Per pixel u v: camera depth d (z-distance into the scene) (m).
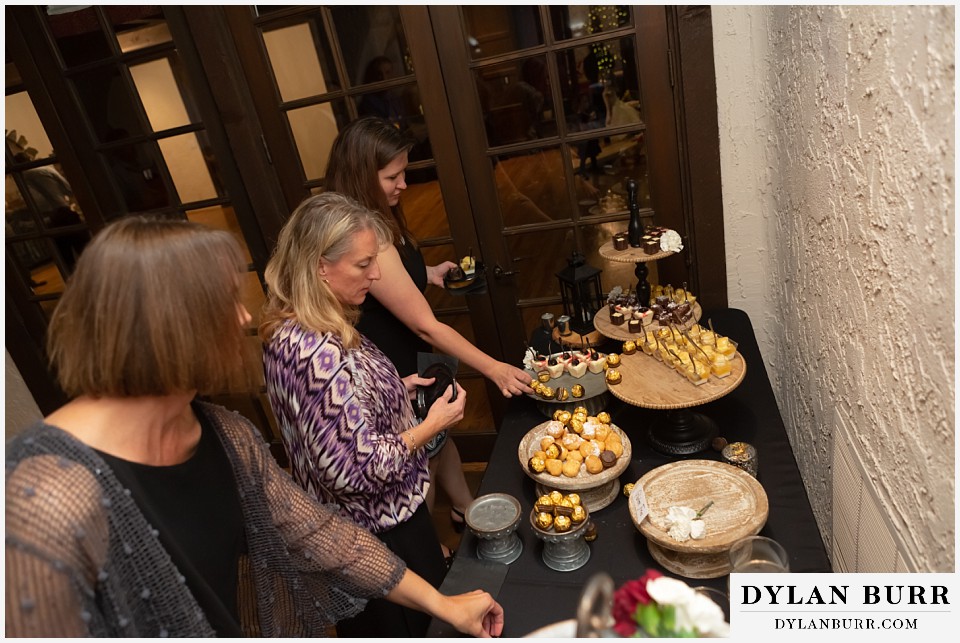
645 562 1.32
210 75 2.53
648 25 2.20
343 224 1.44
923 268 0.94
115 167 2.80
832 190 1.42
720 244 2.42
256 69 2.53
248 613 1.22
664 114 2.31
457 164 2.54
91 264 0.83
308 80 2.53
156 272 0.83
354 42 2.43
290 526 1.19
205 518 1.01
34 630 0.75
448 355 1.95
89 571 0.81
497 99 2.42
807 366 1.89
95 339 0.83
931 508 0.99
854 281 1.32
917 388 1.01
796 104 1.72
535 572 1.34
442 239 2.69
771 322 2.44
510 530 1.36
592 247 2.59
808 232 1.72
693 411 1.77
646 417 1.79
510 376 1.90
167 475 0.94
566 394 1.79
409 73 2.44
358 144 1.88
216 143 2.68
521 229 2.60
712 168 2.31
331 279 1.50
